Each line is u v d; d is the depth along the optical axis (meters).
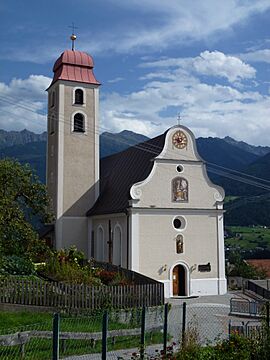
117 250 44.38
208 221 44.00
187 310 34.03
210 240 43.81
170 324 26.39
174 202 42.84
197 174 44.06
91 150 52.81
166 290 41.62
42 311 27.25
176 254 42.44
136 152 49.56
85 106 53.41
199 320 29.30
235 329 21.56
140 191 41.88
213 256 43.72
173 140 43.59
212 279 43.41
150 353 19.78
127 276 36.06
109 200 47.69
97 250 48.62
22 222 34.53
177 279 42.47
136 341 21.70
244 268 56.81
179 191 43.16
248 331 21.66
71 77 53.38
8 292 27.06
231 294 43.69
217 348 16.42
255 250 84.06
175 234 42.59
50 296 27.78
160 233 42.06
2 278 27.62
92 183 52.38
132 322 24.67
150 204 42.03
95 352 19.58
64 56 54.06
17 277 31.00
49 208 40.97
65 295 27.92
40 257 39.56
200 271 43.09
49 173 54.72
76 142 52.47
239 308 32.97
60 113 52.41
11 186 36.91
